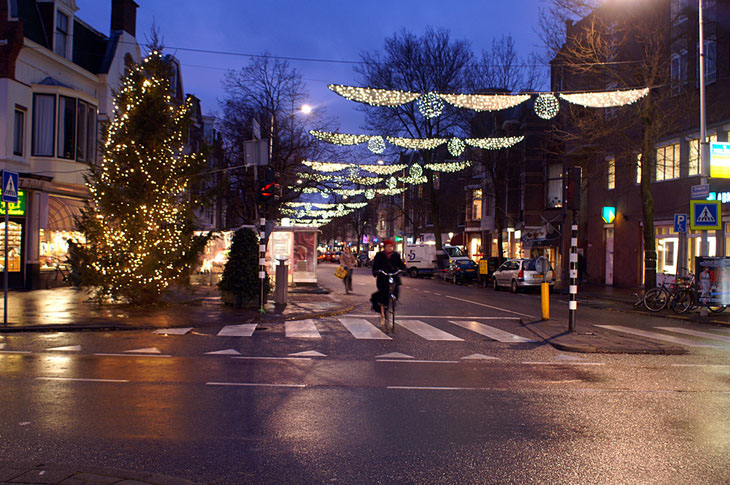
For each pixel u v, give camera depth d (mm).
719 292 16859
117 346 10719
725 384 8195
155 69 16656
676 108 21156
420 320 15555
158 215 16406
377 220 87688
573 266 13047
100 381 7785
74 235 24766
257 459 5004
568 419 6355
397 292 13211
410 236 69500
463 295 25281
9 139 21312
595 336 12195
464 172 45281
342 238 112438
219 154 34312
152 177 16156
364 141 20266
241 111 33250
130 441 5402
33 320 13594
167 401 6828
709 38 22453
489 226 47594
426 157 43000
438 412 6566
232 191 34031
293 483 4516
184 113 17250
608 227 31000
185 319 14297
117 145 16078
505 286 29203
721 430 5996
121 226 15992
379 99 13234
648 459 5125
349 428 5910
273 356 9914
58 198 23875
